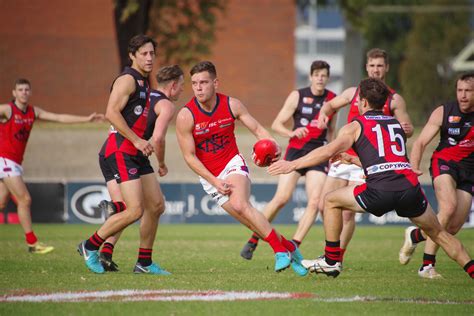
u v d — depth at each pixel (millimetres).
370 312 23609
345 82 113438
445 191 31344
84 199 65125
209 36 97188
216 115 29484
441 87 180250
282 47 120750
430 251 32125
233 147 30172
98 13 115750
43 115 43125
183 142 29453
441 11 198125
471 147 31594
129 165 30641
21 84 42156
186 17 96188
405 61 186000
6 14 114562
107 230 31094
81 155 93125
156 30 95688
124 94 30328
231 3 120375
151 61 30766
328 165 39594
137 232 57781
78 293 26516
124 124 30125
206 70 29031
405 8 197625
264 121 120688
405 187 27312
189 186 66188
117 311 23328
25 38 115125
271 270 34062
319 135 41375
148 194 31375
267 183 64688
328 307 24297
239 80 120625
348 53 113125
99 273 31828
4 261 37094
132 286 28109
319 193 38875
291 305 24547
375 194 27438
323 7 119875
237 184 29172
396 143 27797
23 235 54094
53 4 115750
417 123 162875
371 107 28312
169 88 32969
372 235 57156
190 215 66000
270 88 120875
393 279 31219
